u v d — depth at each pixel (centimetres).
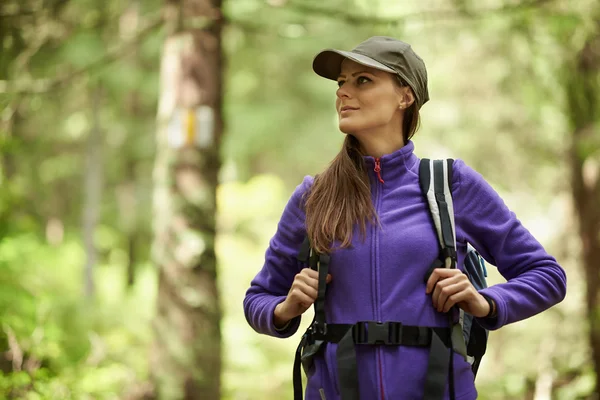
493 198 283
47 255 1271
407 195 280
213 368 825
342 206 275
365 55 280
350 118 283
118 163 1948
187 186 835
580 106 912
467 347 280
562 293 281
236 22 890
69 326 938
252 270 1750
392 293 266
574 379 1027
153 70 1548
